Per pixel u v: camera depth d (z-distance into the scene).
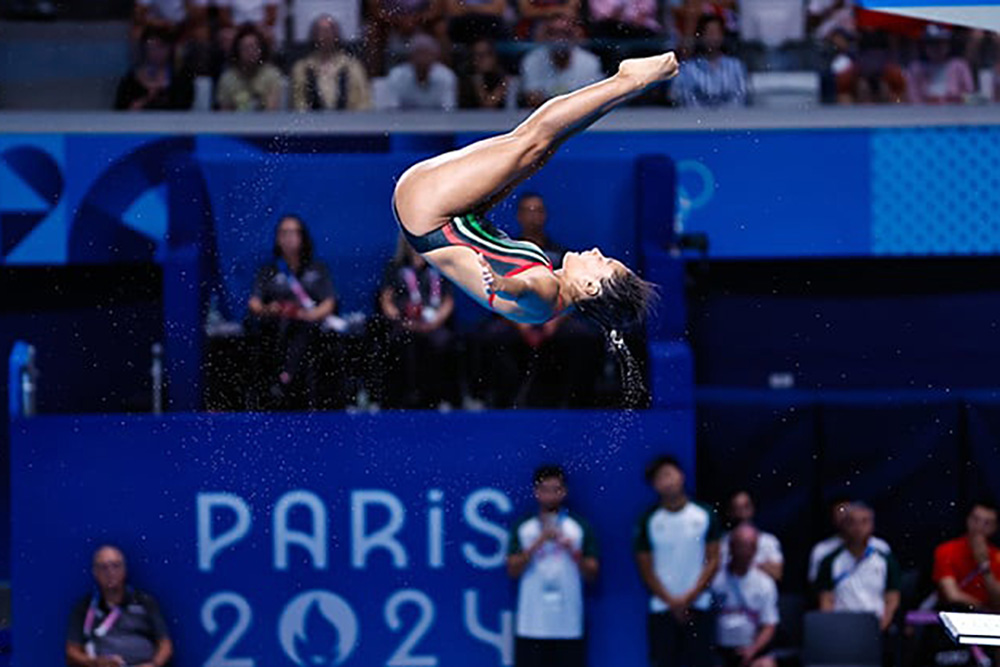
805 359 36.03
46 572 29.55
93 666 28.91
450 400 32.03
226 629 29.58
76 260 33.75
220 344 32.03
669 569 29.33
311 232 33.19
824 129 34.31
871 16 35.22
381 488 29.55
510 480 29.55
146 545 29.58
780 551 31.75
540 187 33.12
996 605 30.61
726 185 34.38
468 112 33.78
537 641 29.14
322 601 29.62
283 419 29.53
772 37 35.28
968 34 35.25
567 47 34.94
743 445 33.47
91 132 33.75
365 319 32.16
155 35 34.94
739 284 35.88
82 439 29.50
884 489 33.44
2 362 34.84
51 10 35.31
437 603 29.61
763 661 30.06
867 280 36.19
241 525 29.58
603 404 31.77
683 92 34.69
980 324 36.28
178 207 32.78
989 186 34.53
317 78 34.62
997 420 33.31
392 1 34.84
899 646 30.55
